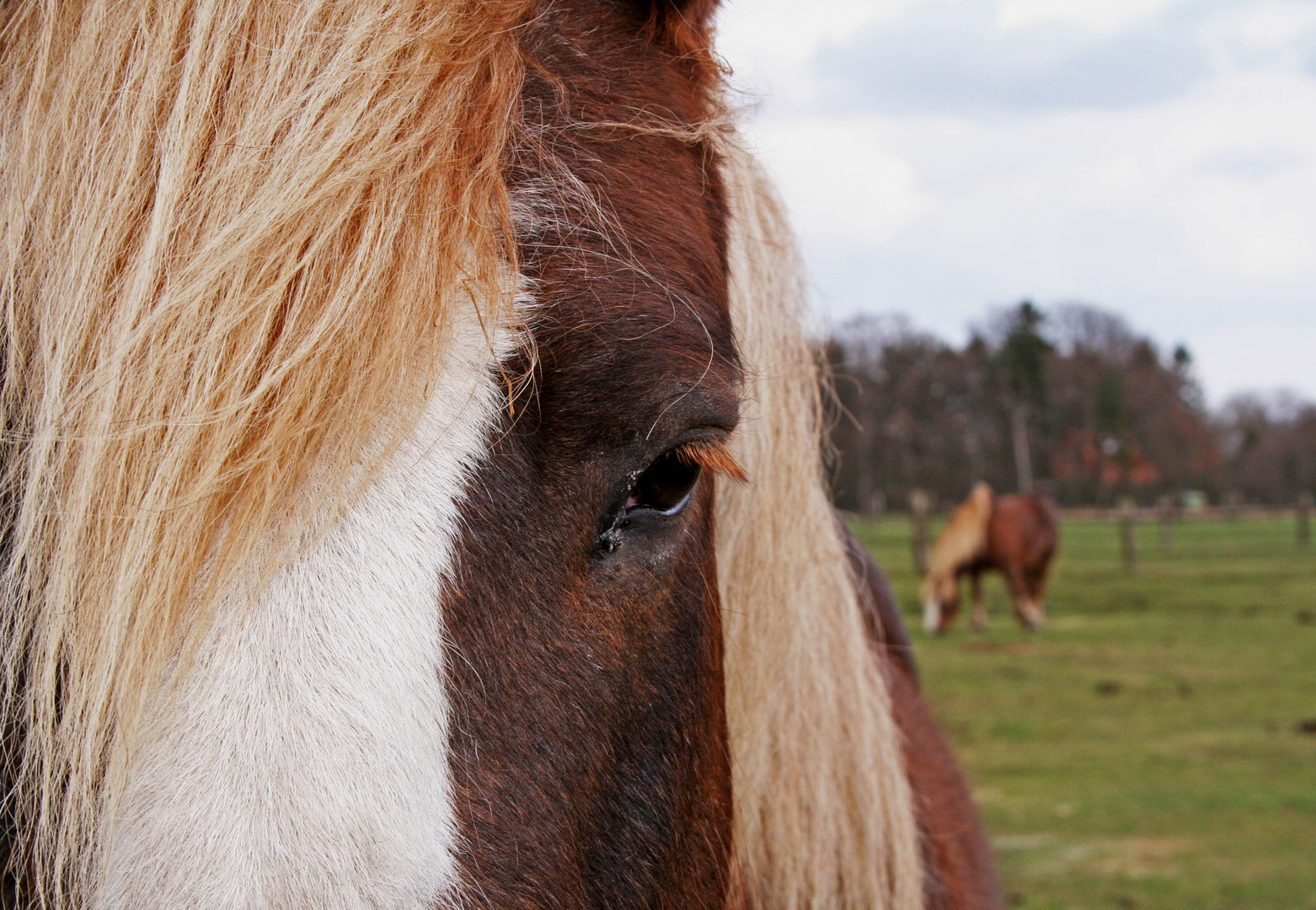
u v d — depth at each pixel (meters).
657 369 0.93
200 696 0.75
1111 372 49.50
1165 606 15.17
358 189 0.83
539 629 0.88
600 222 0.95
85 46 0.85
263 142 0.82
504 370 0.87
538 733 0.87
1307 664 10.55
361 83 0.86
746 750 1.43
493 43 0.96
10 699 0.77
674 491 1.02
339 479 0.80
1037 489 44.41
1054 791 6.42
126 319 0.77
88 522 0.75
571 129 0.99
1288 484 49.81
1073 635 12.83
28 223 0.83
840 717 1.58
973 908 2.00
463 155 0.89
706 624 1.15
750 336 1.36
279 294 0.78
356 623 0.79
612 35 1.13
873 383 38.56
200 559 0.76
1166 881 4.99
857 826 1.59
